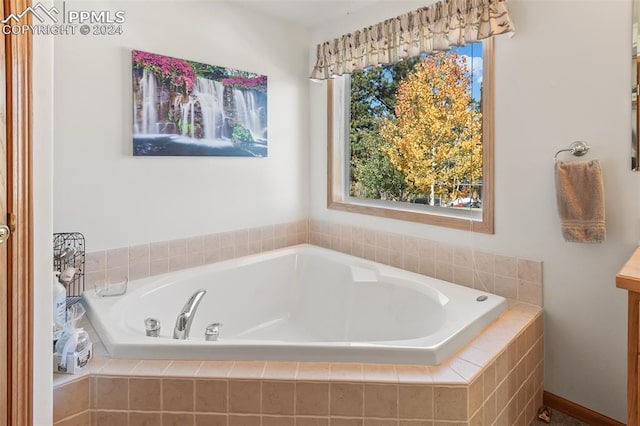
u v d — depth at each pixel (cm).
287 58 286
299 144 298
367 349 141
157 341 147
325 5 255
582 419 179
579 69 173
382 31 240
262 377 133
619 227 166
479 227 211
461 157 225
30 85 107
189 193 240
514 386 161
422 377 131
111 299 191
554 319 187
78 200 198
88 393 134
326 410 132
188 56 233
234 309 243
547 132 184
